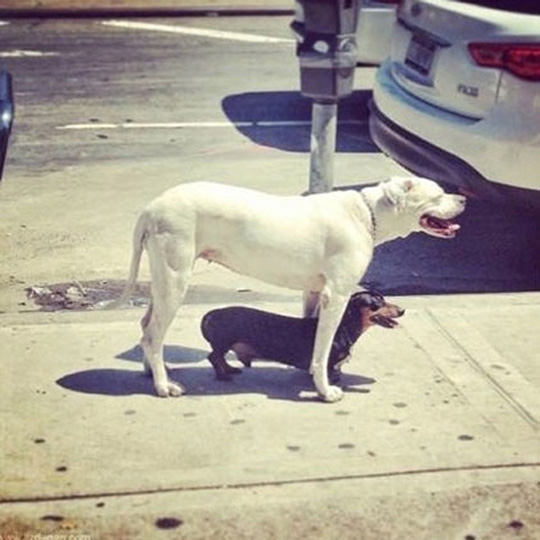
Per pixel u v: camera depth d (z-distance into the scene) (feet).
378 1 31.04
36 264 22.90
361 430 16.76
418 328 19.65
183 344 18.94
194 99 34.71
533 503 15.53
